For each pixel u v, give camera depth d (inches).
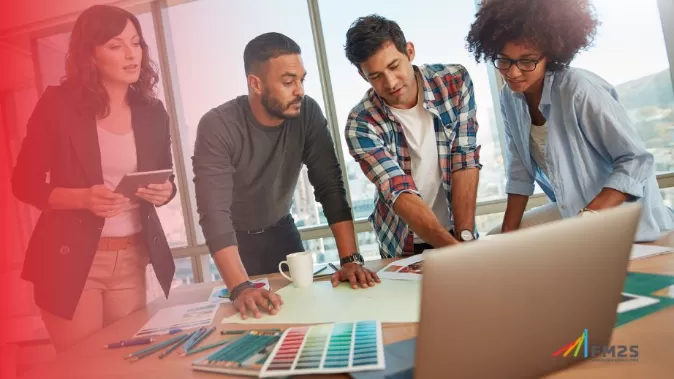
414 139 60.2
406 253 60.3
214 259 47.7
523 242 17.7
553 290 18.6
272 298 37.2
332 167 60.1
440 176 62.0
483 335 17.7
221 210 50.1
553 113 52.7
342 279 43.9
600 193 47.0
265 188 64.8
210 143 54.4
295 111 56.7
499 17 48.0
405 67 53.6
